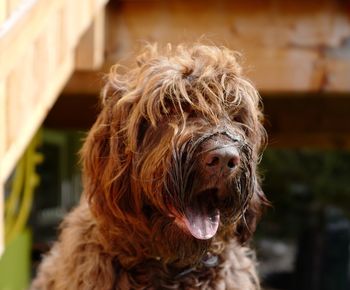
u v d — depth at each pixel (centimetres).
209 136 312
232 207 329
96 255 354
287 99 675
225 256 363
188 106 324
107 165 344
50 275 389
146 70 340
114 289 351
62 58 449
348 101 668
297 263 1005
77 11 461
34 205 889
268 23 544
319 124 684
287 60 545
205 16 543
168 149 316
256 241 1046
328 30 543
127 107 339
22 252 660
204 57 342
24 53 385
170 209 324
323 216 997
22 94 388
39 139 666
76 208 392
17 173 602
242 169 322
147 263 355
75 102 683
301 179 991
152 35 544
